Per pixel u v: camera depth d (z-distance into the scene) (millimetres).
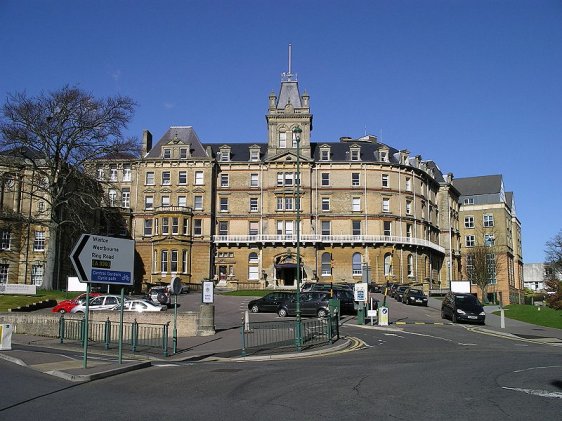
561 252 89938
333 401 12430
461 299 41219
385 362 19750
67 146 53750
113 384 15320
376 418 10742
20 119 51750
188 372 17641
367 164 83938
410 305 55938
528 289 130375
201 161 82625
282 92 86875
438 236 98125
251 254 82562
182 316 29484
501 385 14391
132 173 83312
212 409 11734
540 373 16578
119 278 18250
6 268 70438
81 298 40125
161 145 84750
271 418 10828
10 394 13516
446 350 24656
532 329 36219
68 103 53875
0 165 56375
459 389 13820
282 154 82750
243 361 21281
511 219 120875
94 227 62062
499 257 108000
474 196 115938
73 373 16531
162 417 10992
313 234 81875
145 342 27062
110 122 54281
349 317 42938
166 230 79875
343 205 82875
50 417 11008
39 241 71875
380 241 81688
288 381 15297
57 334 30781
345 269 81562
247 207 83438
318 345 25234
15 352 22156
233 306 51281
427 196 92062
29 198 65438
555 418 10688
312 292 42188
